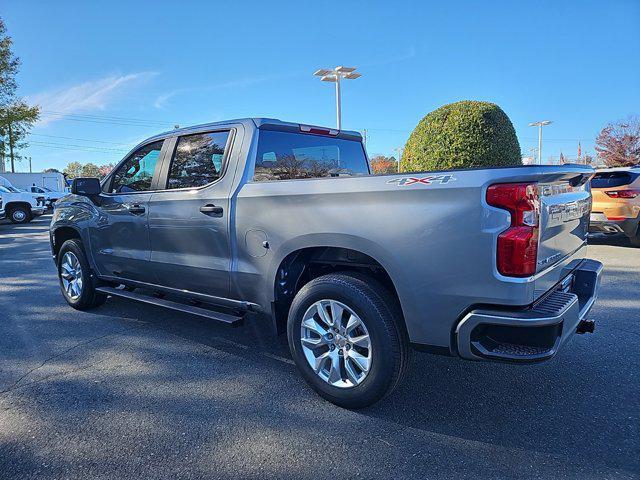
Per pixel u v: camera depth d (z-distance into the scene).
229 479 2.27
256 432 2.69
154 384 3.33
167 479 2.27
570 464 2.35
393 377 2.73
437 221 2.46
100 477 2.30
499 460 2.39
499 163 9.70
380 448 2.52
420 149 10.29
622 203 8.72
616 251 8.65
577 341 4.03
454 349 2.55
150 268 4.15
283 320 3.37
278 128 3.73
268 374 3.49
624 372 3.41
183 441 2.60
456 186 2.41
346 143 4.63
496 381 3.31
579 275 3.14
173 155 4.02
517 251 2.29
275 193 3.13
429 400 3.05
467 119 9.64
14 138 29.31
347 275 2.92
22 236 14.16
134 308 5.32
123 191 4.52
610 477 2.24
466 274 2.41
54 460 2.44
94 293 5.11
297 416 2.87
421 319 2.58
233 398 3.11
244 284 3.41
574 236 3.07
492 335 2.42
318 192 2.91
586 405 2.95
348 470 2.33
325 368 3.03
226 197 3.45
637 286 5.92
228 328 4.57
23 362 3.76
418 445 2.54
